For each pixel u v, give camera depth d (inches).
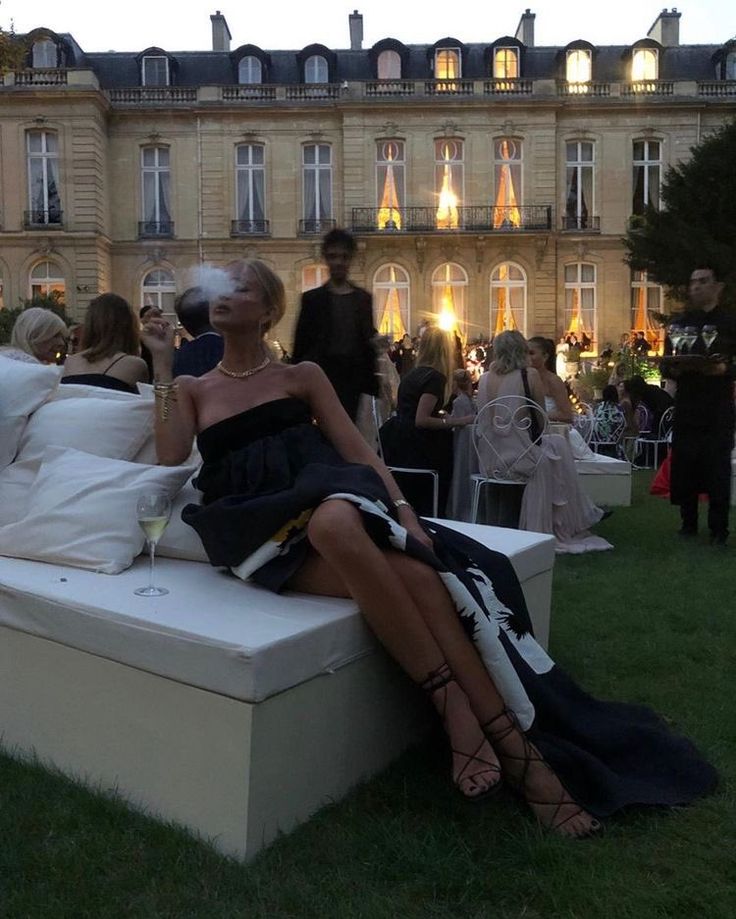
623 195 1198.3
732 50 1214.3
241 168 1200.8
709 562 220.8
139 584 110.3
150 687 95.8
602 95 1195.9
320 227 1196.5
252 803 89.7
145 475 125.6
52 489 125.3
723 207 903.7
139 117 1189.1
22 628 107.5
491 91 1179.9
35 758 108.2
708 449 243.3
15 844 91.6
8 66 528.7
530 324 1195.3
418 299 1192.8
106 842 92.2
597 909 83.6
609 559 225.3
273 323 122.2
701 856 91.8
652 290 1210.0
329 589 106.1
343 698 101.0
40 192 1152.8
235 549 109.4
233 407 119.0
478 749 98.0
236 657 88.4
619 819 98.5
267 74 1234.6
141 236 1203.2
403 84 1180.5
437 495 238.7
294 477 112.6
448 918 82.1
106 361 175.2
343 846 92.5
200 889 85.7
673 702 130.8
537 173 1181.1
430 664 100.0
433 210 1182.9
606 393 493.7
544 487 231.3
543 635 144.2
